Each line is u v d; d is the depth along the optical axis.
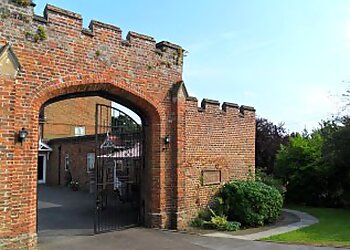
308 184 23.06
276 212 15.18
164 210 13.06
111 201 20.44
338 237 12.29
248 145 17.16
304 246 10.83
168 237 11.74
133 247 10.37
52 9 10.24
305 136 27.81
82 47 10.84
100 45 11.29
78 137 30.25
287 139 26.75
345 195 22.11
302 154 23.11
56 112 37.34
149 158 13.24
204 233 12.67
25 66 9.61
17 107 9.39
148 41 12.73
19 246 9.18
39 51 9.91
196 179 14.32
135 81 12.23
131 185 17.34
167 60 13.38
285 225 14.97
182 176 13.47
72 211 17.30
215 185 15.19
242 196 14.55
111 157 16.58
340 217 17.70
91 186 27.17
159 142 13.05
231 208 14.86
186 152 13.95
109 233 12.14
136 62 12.30
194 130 14.38
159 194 12.98
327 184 22.75
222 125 15.77
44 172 35.69
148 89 12.65
